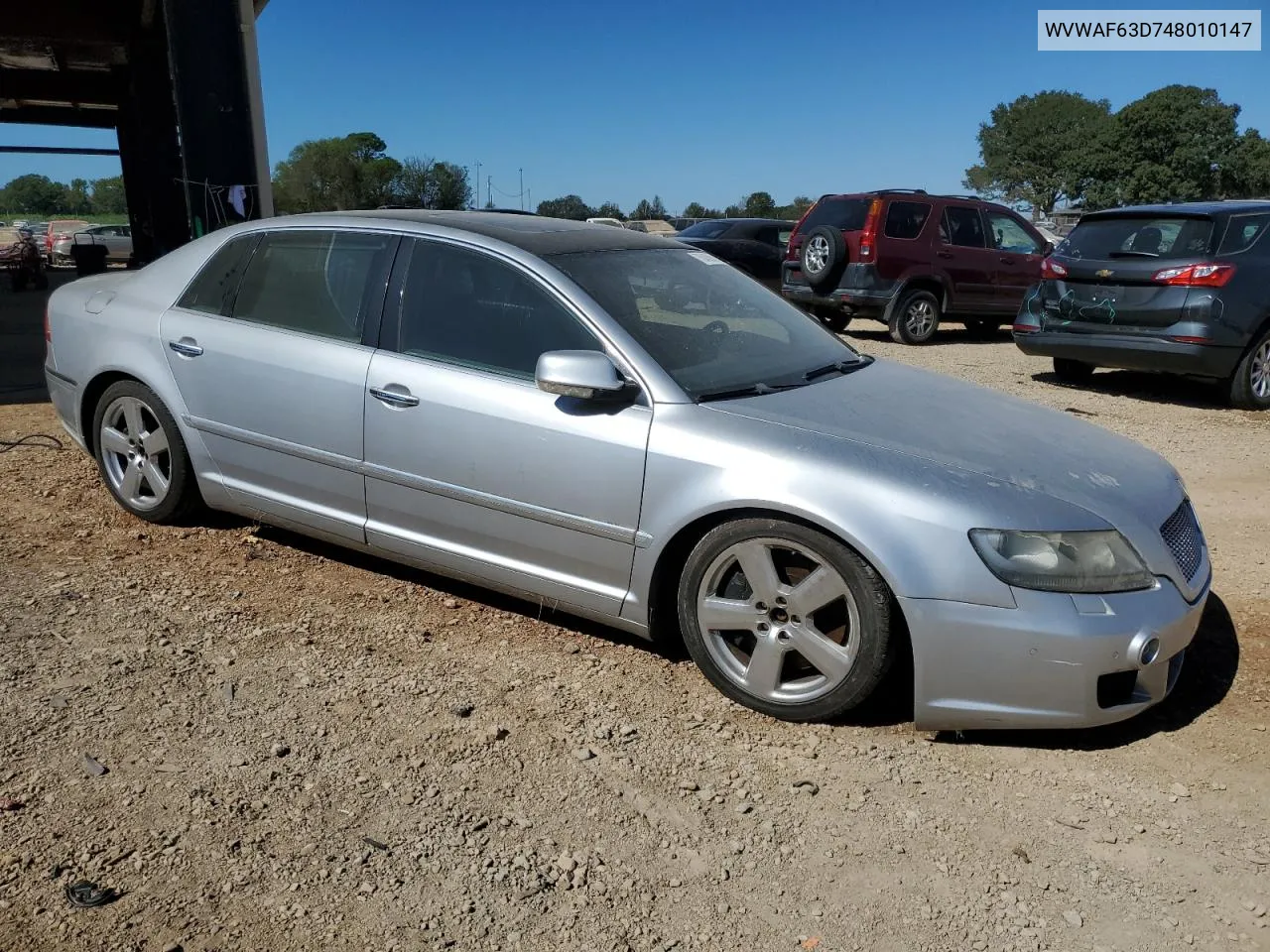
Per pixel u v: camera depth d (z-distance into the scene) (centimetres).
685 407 350
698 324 399
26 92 2867
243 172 1053
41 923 237
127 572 436
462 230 402
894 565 311
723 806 296
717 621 348
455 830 279
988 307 1361
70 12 2067
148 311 467
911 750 329
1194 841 288
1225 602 456
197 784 292
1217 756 331
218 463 449
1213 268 843
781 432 339
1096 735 341
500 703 347
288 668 362
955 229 1323
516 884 260
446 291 395
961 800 303
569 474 359
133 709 329
